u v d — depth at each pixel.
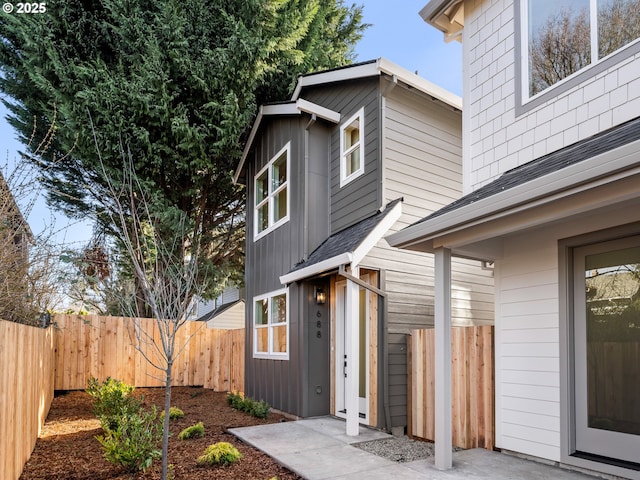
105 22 10.27
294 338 7.51
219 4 10.93
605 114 4.15
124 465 4.22
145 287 4.57
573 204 3.24
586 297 4.26
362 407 6.73
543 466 4.29
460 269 7.48
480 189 4.76
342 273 5.80
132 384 10.60
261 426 6.33
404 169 7.06
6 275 4.52
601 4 4.34
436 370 4.42
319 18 13.75
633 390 3.83
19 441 4.10
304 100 8.19
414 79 7.09
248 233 10.28
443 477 4.01
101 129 10.01
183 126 10.37
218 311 18.58
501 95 5.27
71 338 10.05
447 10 5.94
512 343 4.85
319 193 8.04
